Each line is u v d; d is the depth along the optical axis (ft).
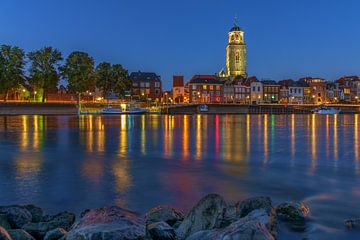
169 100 651.66
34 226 42.96
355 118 445.37
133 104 526.98
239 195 66.95
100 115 468.75
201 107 540.52
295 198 64.18
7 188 71.82
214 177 83.71
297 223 47.83
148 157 117.08
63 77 492.54
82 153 126.31
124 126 271.90
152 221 45.21
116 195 66.64
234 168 96.22
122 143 159.12
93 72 504.43
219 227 40.96
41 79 474.08
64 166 98.53
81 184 75.56
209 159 113.09
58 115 462.60
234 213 46.32
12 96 521.65
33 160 109.29
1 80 450.30
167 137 188.03
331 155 122.52
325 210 55.21
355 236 43.83
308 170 93.15
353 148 143.23
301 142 166.20
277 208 51.01
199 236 36.11
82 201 62.64
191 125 288.10
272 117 463.42
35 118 384.88
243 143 160.97
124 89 541.34
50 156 118.52
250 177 83.71
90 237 34.22
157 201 62.64
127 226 36.27
